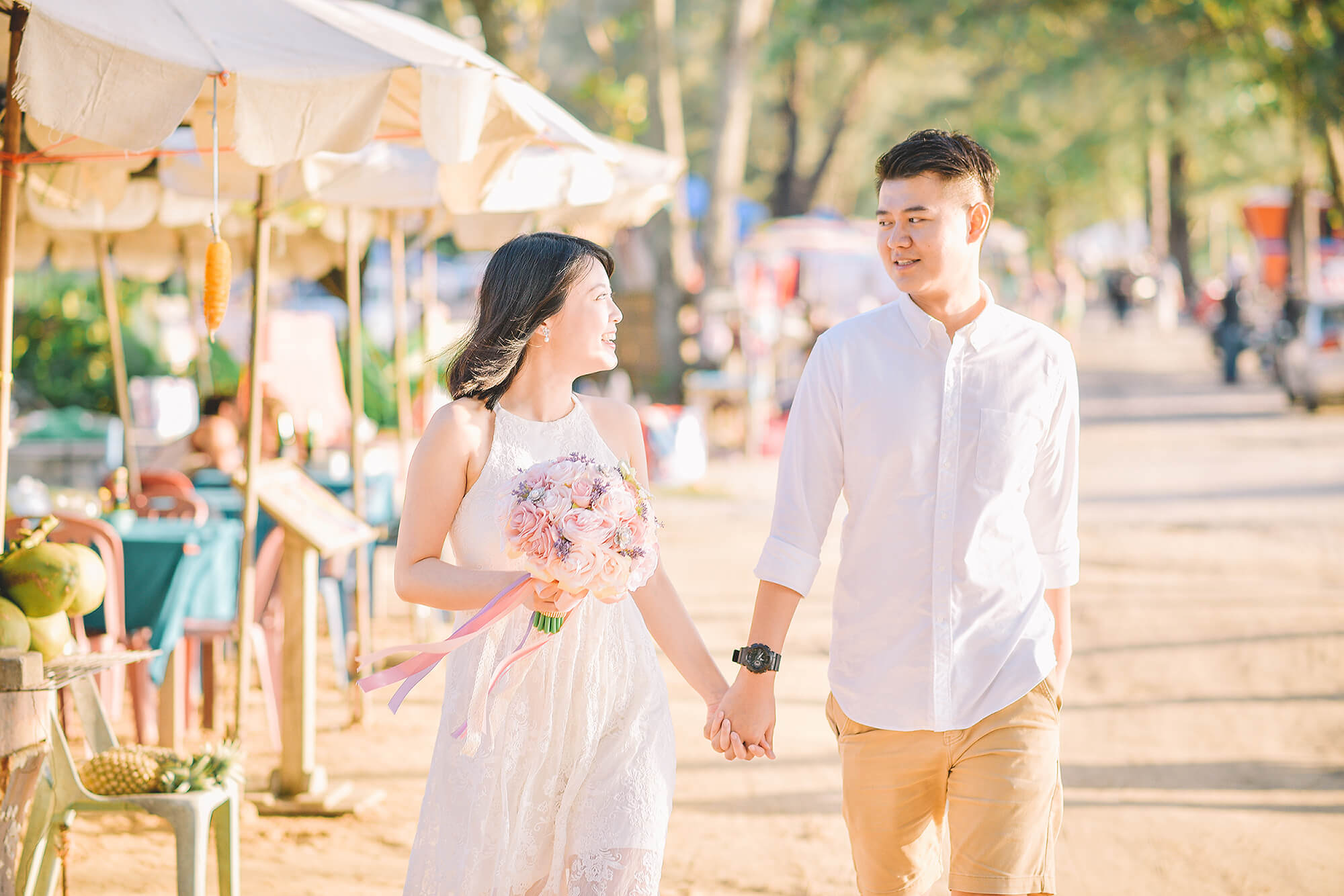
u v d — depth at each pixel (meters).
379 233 10.32
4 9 4.02
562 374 3.32
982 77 38.25
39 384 16.70
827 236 23.45
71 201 6.63
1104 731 7.00
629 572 3.04
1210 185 54.53
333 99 4.05
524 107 4.73
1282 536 12.83
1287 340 26.39
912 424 3.24
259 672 7.11
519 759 3.13
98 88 3.76
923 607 3.23
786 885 5.02
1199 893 4.91
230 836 3.99
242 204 9.73
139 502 7.74
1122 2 26.70
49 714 3.72
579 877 3.05
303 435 10.80
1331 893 4.91
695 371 21.91
